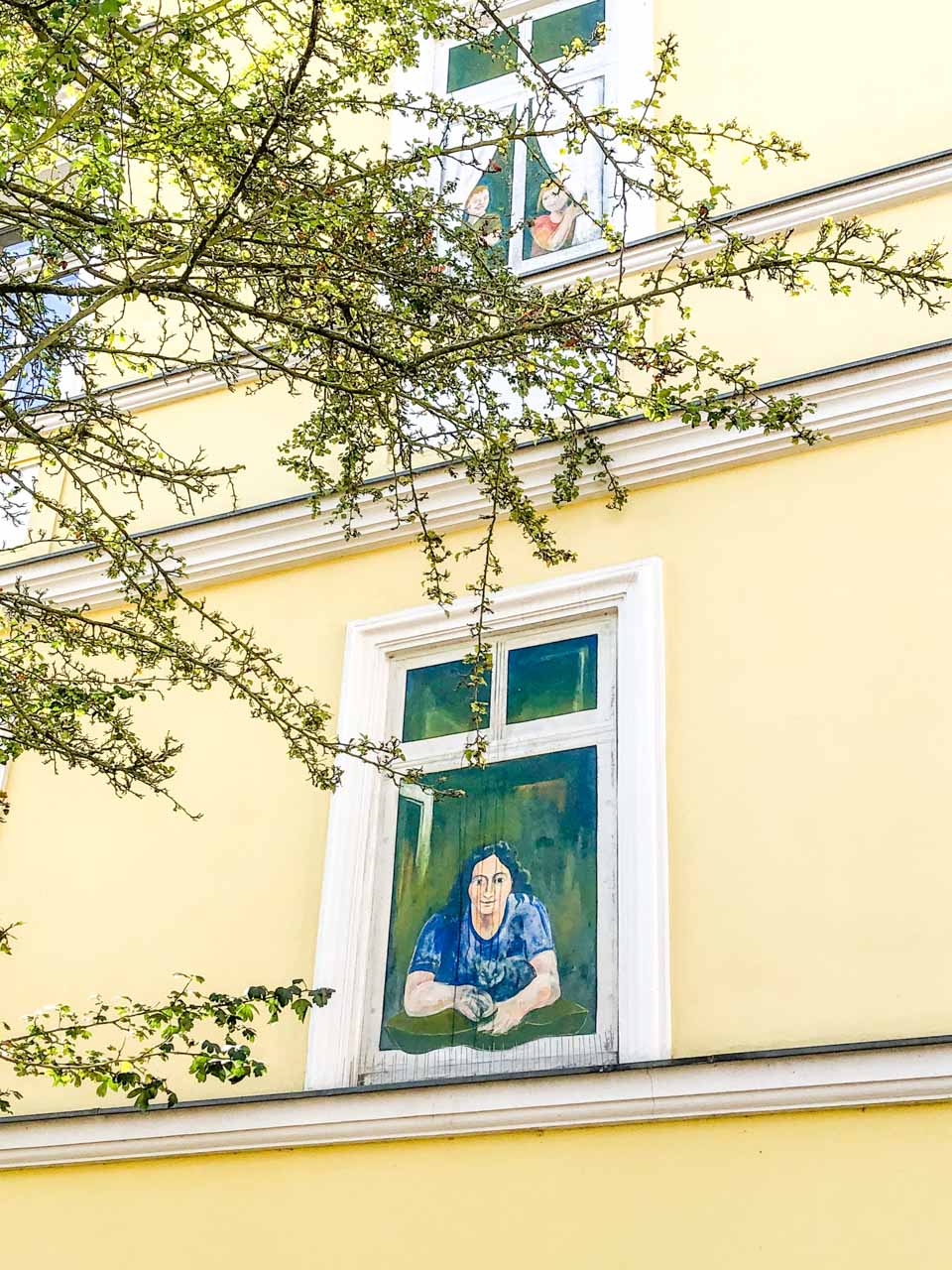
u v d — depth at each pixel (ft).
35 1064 17.61
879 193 24.90
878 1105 18.33
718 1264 18.35
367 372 19.21
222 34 20.33
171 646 19.60
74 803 26.58
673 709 22.22
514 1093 20.10
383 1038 22.34
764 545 22.82
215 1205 21.66
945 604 21.24
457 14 29.55
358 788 24.00
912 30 26.40
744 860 20.81
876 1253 17.69
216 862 24.80
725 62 27.71
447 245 27.37
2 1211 23.07
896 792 20.36
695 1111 19.11
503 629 24.30
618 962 21.12
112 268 30.73
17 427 19.26
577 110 18.78
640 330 18.93
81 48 19.44
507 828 22.98
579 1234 19.21
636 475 24.17
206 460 29.04
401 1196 20.48
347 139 30.71
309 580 26.50
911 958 19.34
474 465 20.10
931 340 23.67
